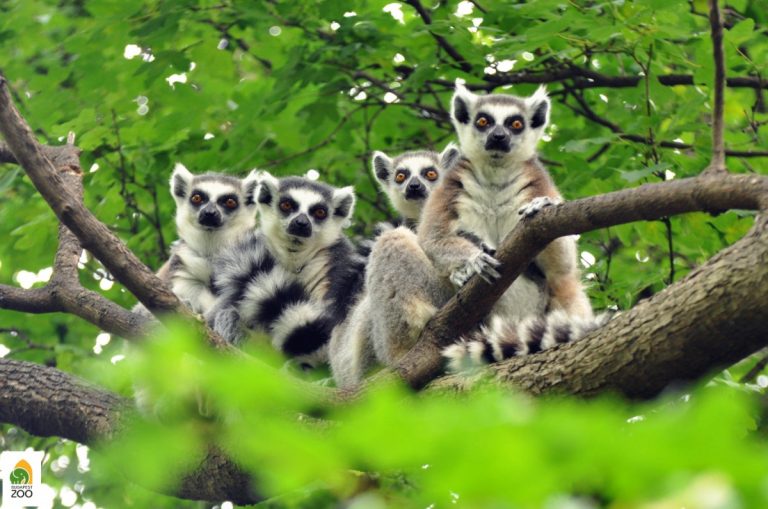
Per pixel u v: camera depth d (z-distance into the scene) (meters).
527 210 8.45
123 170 15.54
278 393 2.88
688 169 12.10
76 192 11.16
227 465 8.98
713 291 6.97
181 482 9.37
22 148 8.21
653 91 12.65
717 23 7.48
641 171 10.97
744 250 6.91
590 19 11.87
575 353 7.89
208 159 16.05
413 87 14.65
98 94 15.43
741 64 12.42
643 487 2.60
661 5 11.09
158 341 3.23
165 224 17.70
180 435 3.08
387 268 10.50
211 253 15.98
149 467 2.98
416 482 3.47
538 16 12.90
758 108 15.66
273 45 15.98
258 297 12.10
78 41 14.81
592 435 2.60
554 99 16.30
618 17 11.84
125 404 10.05
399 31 15.38
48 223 15.31
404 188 16.80
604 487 2.71
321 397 8.46
